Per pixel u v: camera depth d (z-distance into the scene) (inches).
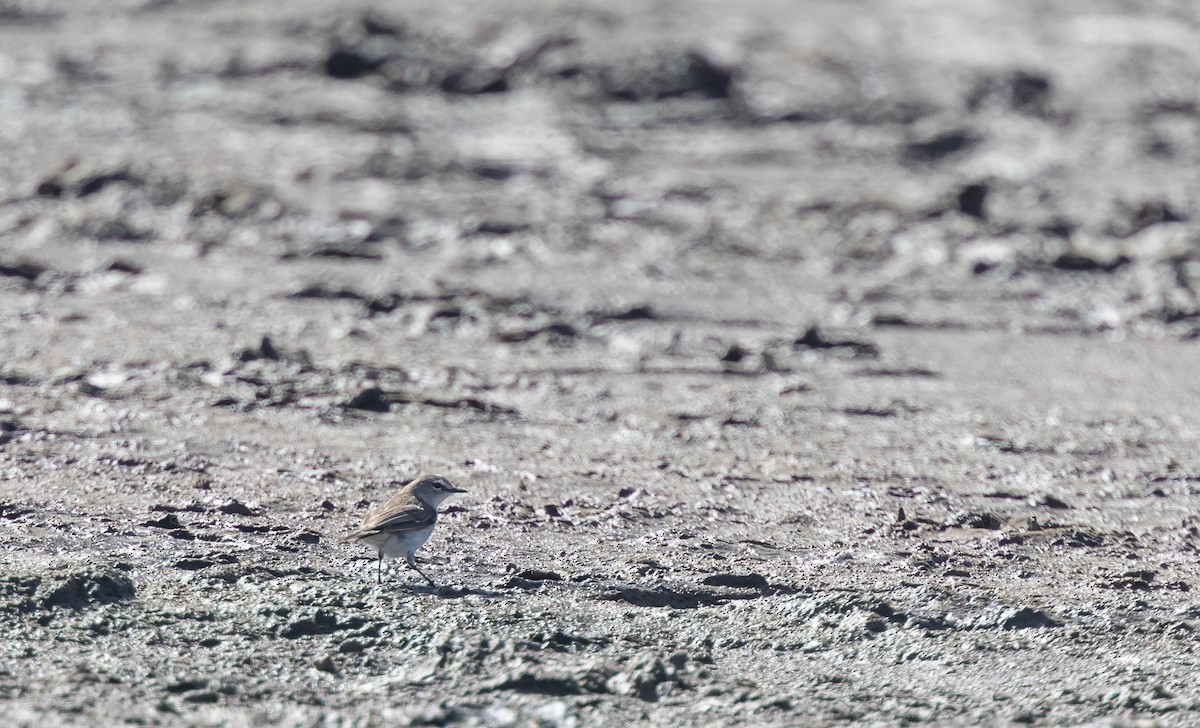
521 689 652.1
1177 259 2298.2
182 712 600.4
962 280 2166.6
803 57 3981.3
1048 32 4478.3
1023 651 738.8
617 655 703.7
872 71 3949.3
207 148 2891.2
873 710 647.1
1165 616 801.6
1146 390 1526.8
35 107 3253.0
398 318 1738.4
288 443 1161.4
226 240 2191.2
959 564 912.9
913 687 682.8
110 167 2461.9
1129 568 915.4
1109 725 615.2
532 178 2829.7
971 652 733.9
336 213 2357.3
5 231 2155.5
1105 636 762.8
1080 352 1720.0
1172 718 638.5
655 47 3850.9
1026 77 3860.7
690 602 821.9
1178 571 912.9
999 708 652.7
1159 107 3804.1
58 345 1496.1
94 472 1039.0
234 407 1272.1
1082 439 1293.1
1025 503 1077.8
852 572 882.8
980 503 1071.0
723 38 4158.5
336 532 920.9
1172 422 1374.3
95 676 633.0
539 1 4443.9
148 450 1112.8
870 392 1466.5
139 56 3858.3
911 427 1323.8
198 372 1392.7
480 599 781.9
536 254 2206.0
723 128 3467.0
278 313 1739.7
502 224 2338.8
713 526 985.5
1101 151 3405.5
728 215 2556.6
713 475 1123.3
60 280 1867.6
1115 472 1181.1
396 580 818.8
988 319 1902.1
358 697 636.1
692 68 3708.2
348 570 834.8
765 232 2449.6
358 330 1660.9
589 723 617.3
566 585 829.2
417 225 2326.5
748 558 909.2
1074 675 702.5
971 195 2591.0
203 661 664.4
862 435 1285.7
